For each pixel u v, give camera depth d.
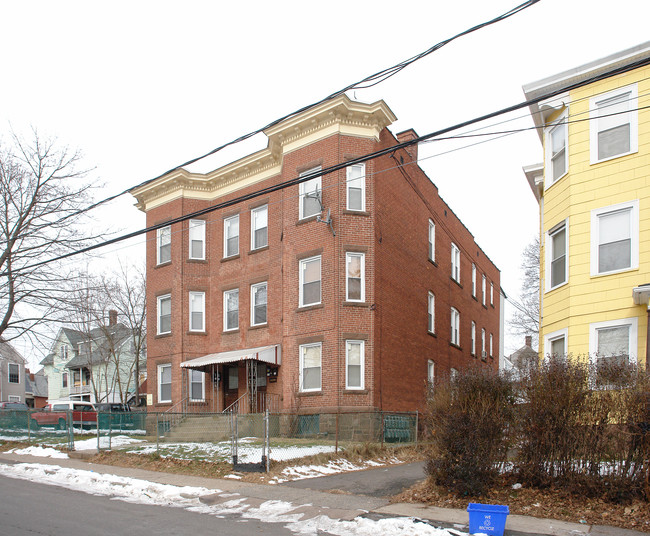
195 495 11.41
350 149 21.19
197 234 26.03
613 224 15.41
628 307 14.72
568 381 9.83
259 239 24.20
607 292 15.13
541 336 17.75
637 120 15.25
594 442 9.41
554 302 16.83
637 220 14.90
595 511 8.98
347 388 19.81
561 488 9.66
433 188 27.97
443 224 29.28
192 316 25.28
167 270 25.89
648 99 15.12
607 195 15.50
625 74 15.55
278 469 13.60
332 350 20.00
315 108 21.16
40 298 23.03
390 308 21.86
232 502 10.75
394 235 22.81
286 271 21.73
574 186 16.09
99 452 17.34
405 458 16.45
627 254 15.06
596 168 15.79
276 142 22.89
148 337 26.28
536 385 10.05
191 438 20.53
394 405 21.30
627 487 9.09
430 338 25.78
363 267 20.78
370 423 19.27
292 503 10.53
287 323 21.38
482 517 8.07
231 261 24.89
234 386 24.05
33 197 22.75
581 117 16.19
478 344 34.50
